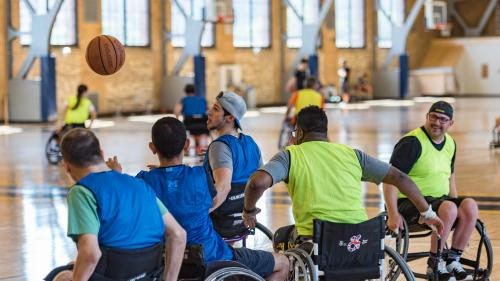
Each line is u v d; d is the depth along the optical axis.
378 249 5.96
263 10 38.47
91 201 4.82
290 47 39.75
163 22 34.00
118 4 32.34
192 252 5.54
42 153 19.47
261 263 6.11
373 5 43.62
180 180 5.71
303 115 6.21
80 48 30.47
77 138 4.95
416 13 42.00
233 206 6.98
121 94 32.16
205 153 7.30
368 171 6.15
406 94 42.72
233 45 36.94
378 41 43.94
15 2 28.56
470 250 9.10
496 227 10.39
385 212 6.93
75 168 4.97
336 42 42.16
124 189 4.95
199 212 5.79
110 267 4.92
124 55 7.49
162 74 33.97
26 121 28.59
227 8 32.75
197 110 18.62
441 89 44.19
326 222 5.81
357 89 41.41
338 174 6.05
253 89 36.38
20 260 8.93
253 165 7.06
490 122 27.69
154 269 5.12
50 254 9.22
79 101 16.98
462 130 24.81
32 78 29.77
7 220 11.18
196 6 35.28
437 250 7.07
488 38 44.94
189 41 32.88
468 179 14.74
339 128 25.53
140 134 23.91
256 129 25.58
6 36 28.31
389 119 29.16
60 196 13.20
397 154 7.39
